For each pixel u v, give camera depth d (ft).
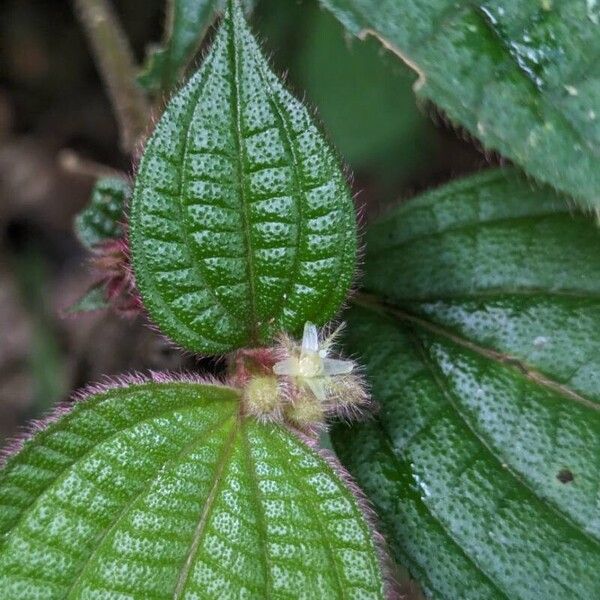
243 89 0.76
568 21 0.80
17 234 1.35
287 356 0.80
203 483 0.77
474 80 0.80
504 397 0.84
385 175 1.18
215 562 0.76
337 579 0.76
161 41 1.27
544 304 0.86
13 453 0.75
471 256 0.88
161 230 0.78
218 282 0.79
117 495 0.76
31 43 1.35
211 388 0.80
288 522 0.77
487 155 0.87
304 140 0.77
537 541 0.81
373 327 0.88
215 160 0.77
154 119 0.81
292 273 0.79
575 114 0.79
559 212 0.87
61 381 1.17
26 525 0.75
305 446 0.78
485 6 0.80
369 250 0.89
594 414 0.83
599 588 0.80
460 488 0.82
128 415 0.77
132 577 0.75
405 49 0.81
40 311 1.25
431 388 0.85
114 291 0.86
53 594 0.74
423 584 0.81
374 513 0.80
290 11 1.09
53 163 1.37
